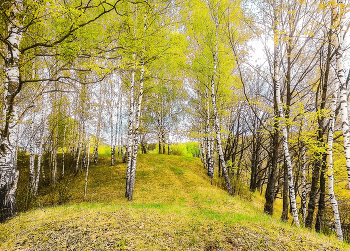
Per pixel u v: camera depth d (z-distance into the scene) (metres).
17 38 5.86
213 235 4.98
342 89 5.96
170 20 9.80
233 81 15.02
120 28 7.33
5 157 6.13
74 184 15.90
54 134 16.53
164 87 19.77
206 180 17.34
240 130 18.52
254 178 18.58
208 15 12.39
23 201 8.38
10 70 6.05
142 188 14.06
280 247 4.45
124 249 4.20
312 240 4.89
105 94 20.62
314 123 9.50
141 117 24.28
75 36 6.43
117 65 6.52
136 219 5.84
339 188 12.06
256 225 5.77
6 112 6.08
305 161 9.82
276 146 9.49
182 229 5.26
